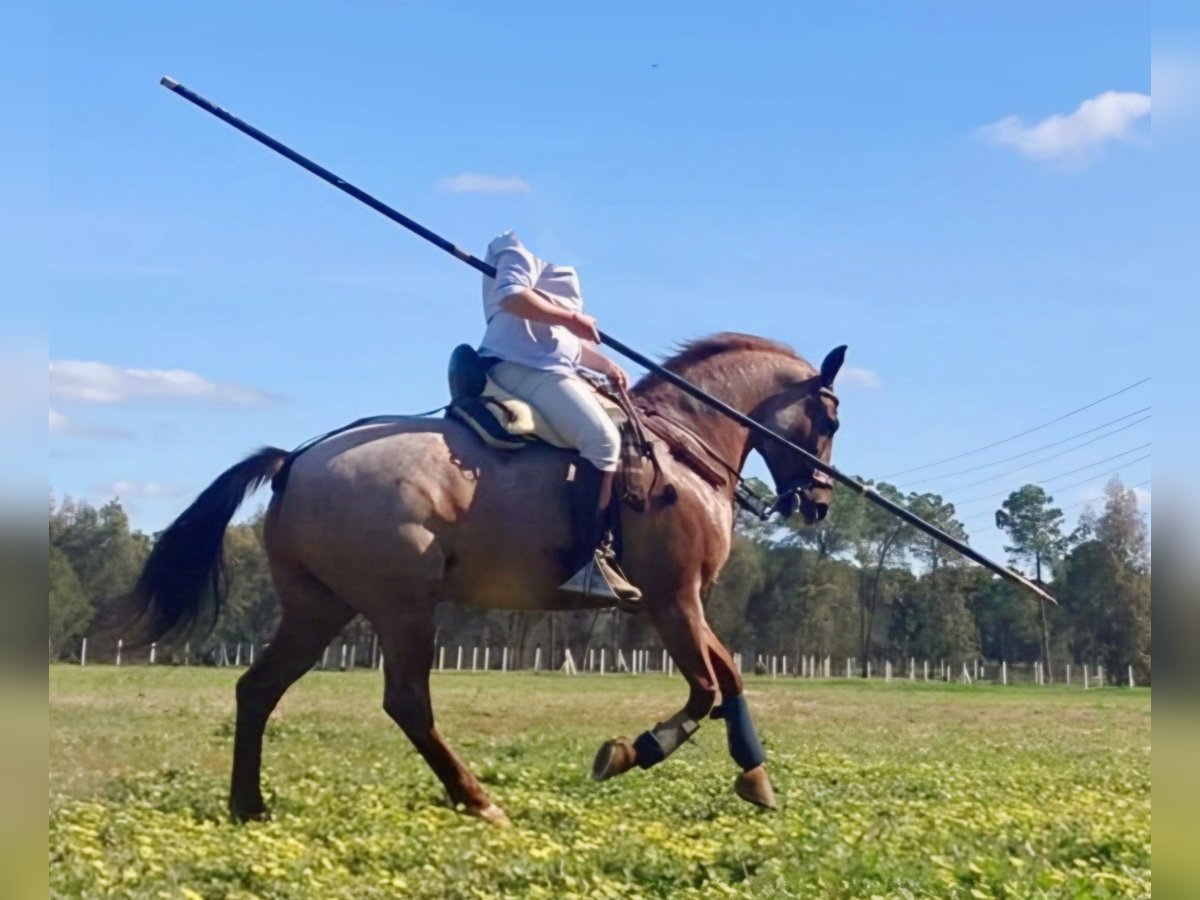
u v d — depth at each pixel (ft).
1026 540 243.40
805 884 19.39
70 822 22.25
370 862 20.43
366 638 168.45
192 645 26.23
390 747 41.09
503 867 19.71
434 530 24.81
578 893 18.70
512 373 26.40
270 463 25.91
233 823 23.97
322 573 24.84
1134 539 214.90
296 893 18.06
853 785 31.73
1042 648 246.06
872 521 242.78
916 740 52.39
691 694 26.58
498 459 25.64
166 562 25.86
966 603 248.32
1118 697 122.01
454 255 26.81
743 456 29.66
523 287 26.27
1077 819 25.67
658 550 26.35
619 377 27.14
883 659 249.14
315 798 26.48
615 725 56.08
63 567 66.90
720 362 30.01
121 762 35.09
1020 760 42.22
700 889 19.39
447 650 207.41
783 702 87.61
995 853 21.86
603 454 25.80
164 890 17.70
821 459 30.40
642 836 22.61
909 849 22.17
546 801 26.61
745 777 27.25
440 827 23.48
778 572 239.71
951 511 242.37
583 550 25.64
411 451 25.03
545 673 164.45
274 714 55.72
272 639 25.88
